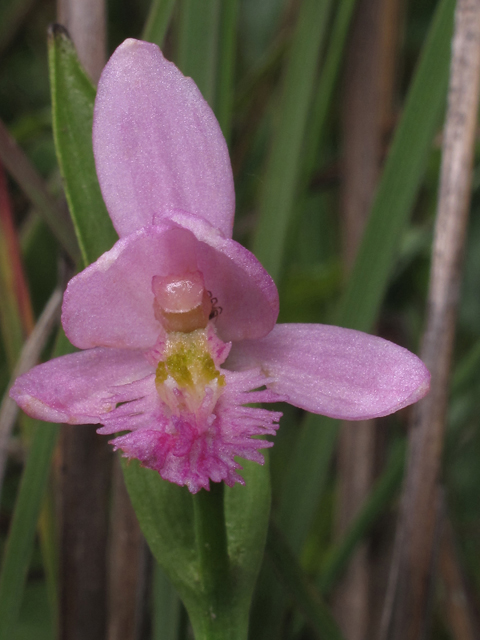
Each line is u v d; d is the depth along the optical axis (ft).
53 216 0.45
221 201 0.39
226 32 0.46
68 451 0.46
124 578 0.47
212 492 0.38
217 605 0.39
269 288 0.39
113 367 0.40
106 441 0.47
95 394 0.40
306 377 0.40
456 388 0.51
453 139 0.44
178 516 0.40
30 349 0.45
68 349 0.44
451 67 0.44
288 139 0.49
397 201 0.46
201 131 0.39
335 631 0.44
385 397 0.39
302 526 0.48
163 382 0.39
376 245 0.46
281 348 0.40
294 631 0.51
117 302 0.40
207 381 0.39
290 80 0.49
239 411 0.38
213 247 0.38
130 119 0.39
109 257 0.38
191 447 0.38
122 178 0.39
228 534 0.40
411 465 0.46
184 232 0.39
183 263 0.40
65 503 0.47
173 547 0.40
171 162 0.39
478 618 0.50
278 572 0.43
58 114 0.41
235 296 0.40
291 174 0.49
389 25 0.53
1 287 0.48
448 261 0.45
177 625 0.45
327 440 0.48
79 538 0.47
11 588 0.44
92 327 0.40
